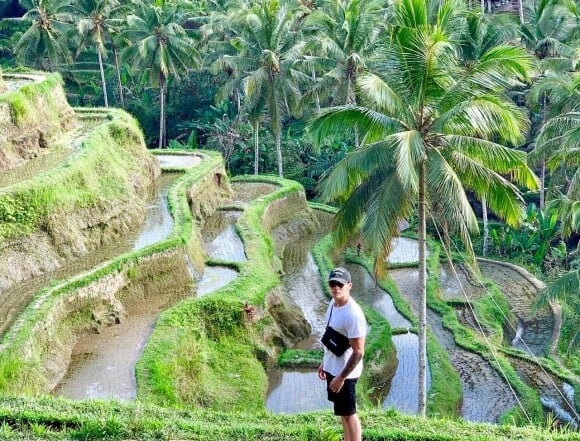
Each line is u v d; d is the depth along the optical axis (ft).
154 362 72.38
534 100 135.33
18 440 40.27
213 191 138.21
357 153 68.39
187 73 212.84
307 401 80.53
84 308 81.87
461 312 118.93
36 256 87.35
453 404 85.40
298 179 194.39
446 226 73.97
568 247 161.89
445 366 94.48
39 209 89.35
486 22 133.49
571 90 116.57
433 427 45.55
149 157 130.52
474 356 100.17
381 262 71.56
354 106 69.46
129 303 88.99
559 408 88.48
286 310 98.78
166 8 188.24
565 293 95.20
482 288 130.93
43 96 115.85
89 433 40.98
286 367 89.15
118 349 77.61
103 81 201.87
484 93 68.54
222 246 115.44
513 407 85.97
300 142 201.98
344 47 156.66
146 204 118.73
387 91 67.15
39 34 196.34
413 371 94.22
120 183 109.29
